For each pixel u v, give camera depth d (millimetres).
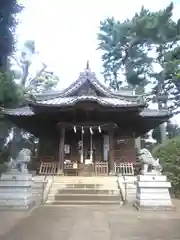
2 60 10805
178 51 34469
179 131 37656
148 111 20219
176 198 14789
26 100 18984
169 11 35469
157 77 35781
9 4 9109
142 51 39906
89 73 20781
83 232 6699
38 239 6012
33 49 34062
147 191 10570
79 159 21547
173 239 5984
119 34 39781
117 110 17906
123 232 6688
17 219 8516
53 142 21641
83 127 19422
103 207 11266
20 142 29375
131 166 18484
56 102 18969
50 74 36250
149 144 35906
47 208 11031
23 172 11102
